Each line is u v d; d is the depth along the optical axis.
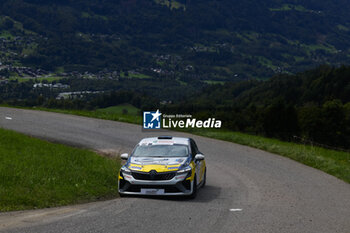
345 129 89.69
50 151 19.08
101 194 12.73
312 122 88.25
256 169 20.16
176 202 11.30
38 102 114.19
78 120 38.16
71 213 9.48
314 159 23.45
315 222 9.39
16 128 30.16
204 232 8.01
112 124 36.88
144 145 13.45
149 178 11.54
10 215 9.08
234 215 9.76
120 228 8.08
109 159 20.02
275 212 10.40
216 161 22.31
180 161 12.16
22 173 13.03
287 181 16.88
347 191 14.95
